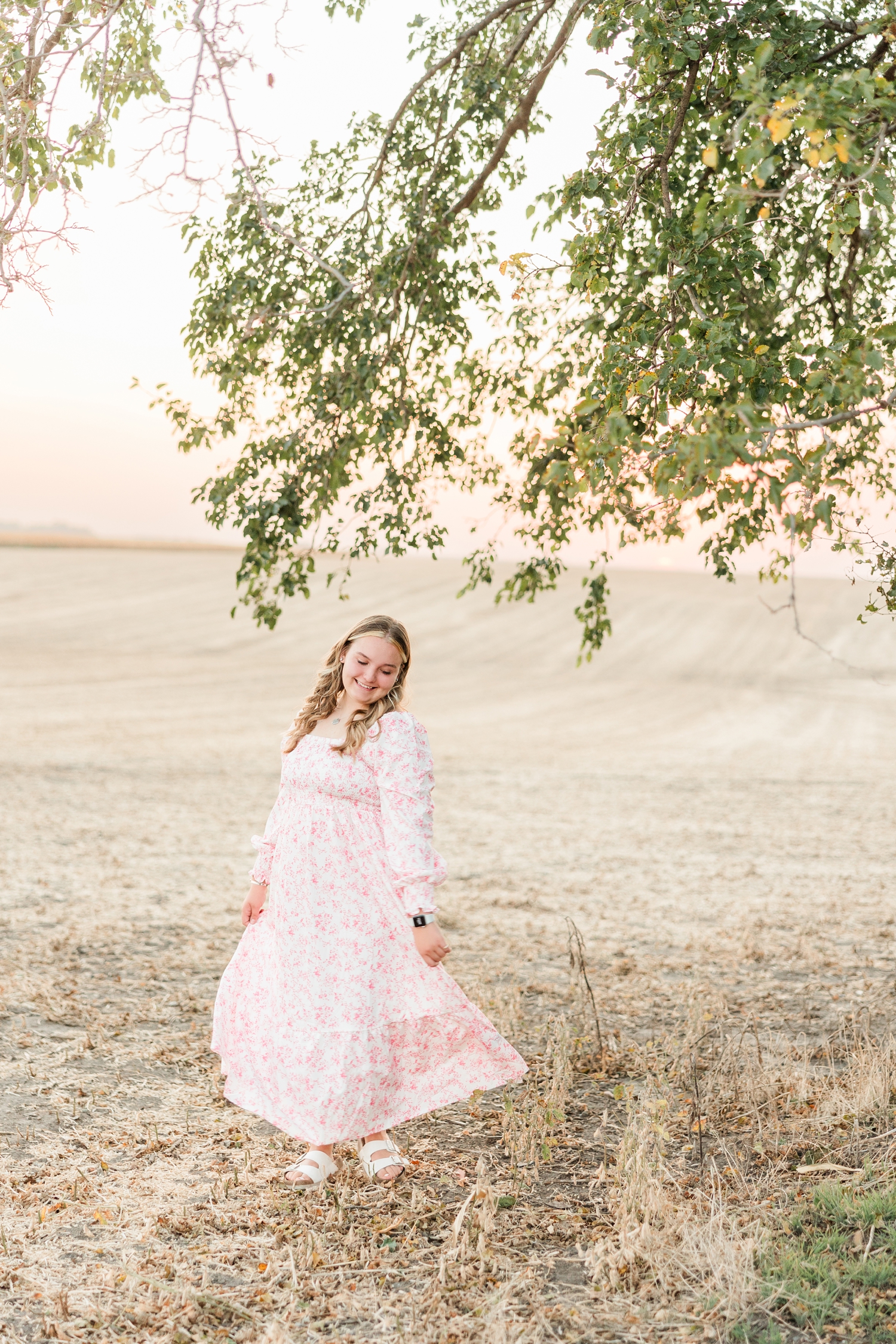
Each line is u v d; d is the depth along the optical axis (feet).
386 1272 9.05
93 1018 16.44
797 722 90.48
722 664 138.21
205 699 88.07
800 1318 8.21
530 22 14.11
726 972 19.93
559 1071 13.30
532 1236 9.70
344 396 14.46
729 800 46.50
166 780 47.65
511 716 90.07
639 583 205.16
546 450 11.44
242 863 31.07
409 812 10.27
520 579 16.28
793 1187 10.46
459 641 147.23
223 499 14.60
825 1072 13.96
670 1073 13.78
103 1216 9.98
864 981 19.04
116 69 12.34
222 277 14.83
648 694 112.27
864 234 12.42
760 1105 12.65
